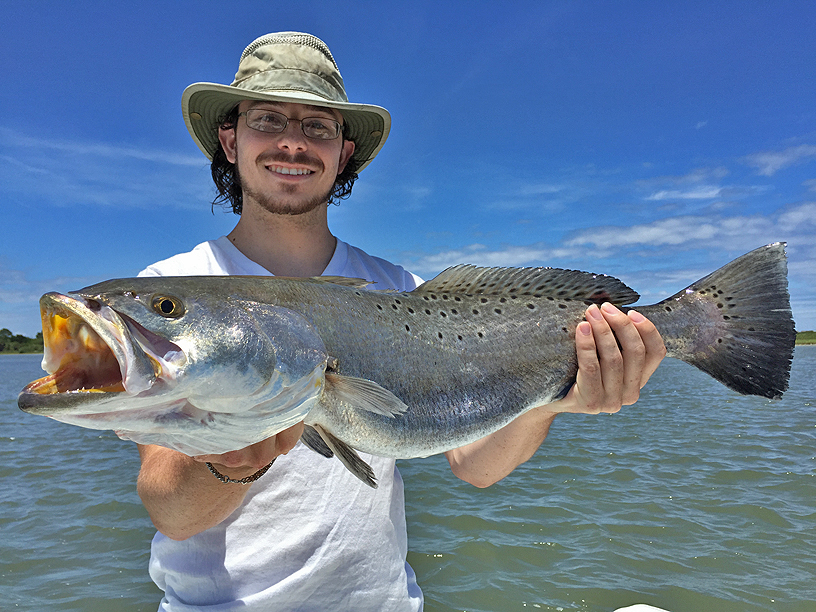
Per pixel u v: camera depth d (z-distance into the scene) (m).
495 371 0.75
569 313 0.80
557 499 2.18
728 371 0.80
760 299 0.80
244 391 0.56
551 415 0.80
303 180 0.79
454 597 1.49
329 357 0.64
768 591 1.47
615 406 0.73
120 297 0.53
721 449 2.97
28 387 0.48
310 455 0.72
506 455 0.81
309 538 0.70
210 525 0.65
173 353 0.53
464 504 2.14
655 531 1.86
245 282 0.61
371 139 0.98
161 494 0.63
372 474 0.65
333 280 0.70
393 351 0.69
